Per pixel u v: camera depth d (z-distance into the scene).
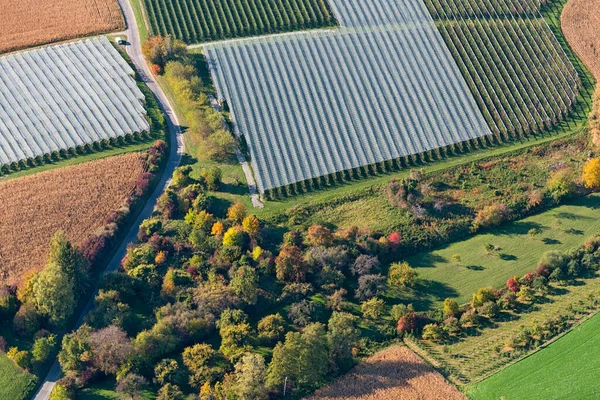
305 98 153.38
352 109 152.12
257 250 126.69
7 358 116.06
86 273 124.56
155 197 139.25
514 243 131.38
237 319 117.81
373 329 118.75
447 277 126.81
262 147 145.88
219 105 153.25
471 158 145.75
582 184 139.12
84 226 132.62
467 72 158.88
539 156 145.62
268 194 139.25
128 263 125.75
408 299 123.62
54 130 148.75
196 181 140.62
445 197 138.25
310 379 108.94
